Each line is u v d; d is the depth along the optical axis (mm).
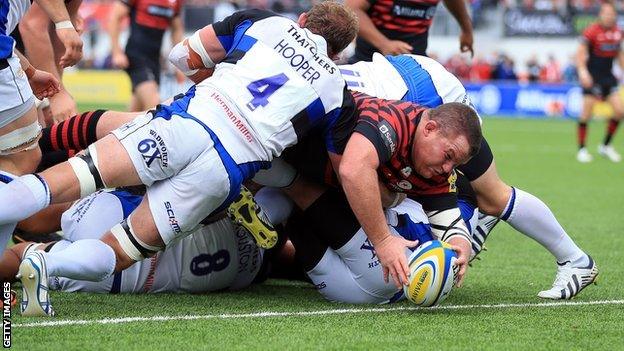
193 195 16156
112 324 15023
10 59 15695
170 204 16156
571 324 16047
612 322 16328
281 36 16969
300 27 17359
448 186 17531
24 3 16594
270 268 20453
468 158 16188
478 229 19234
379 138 16047
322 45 17109
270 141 16438
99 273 16000
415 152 16375
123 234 16266
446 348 14023
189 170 16109
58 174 15609
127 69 42625
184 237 17078
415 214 17609
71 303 16766
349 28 18156
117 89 105500
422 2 27891
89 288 17875
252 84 16562
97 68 112125
